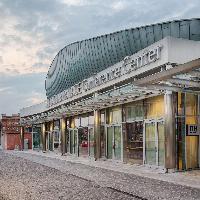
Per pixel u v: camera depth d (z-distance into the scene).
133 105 20.23
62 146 33.25
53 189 11.13
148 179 13.23
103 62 31.39
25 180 13.60
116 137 22.28
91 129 27.03
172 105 15.75
